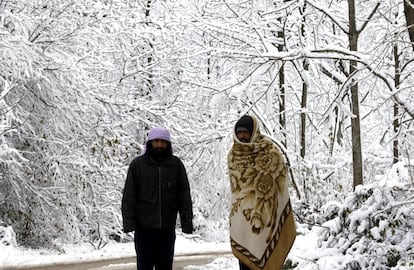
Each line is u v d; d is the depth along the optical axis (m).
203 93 21.38
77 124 20.64
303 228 15.33
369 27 20.45
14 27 19.08
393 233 9.51
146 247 8.16
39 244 19.17
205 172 23.30
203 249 20.17
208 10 21.38
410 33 10.30
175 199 8.27
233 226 7.91
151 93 25.08
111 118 21.73
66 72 19.97
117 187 21.59
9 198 19.19
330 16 16.52
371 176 21.44
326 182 21.89
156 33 23.62
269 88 17.78
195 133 23.23
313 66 18.78
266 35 20.64
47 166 19.58
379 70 15.58
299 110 22.33
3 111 17.27
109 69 21.83
